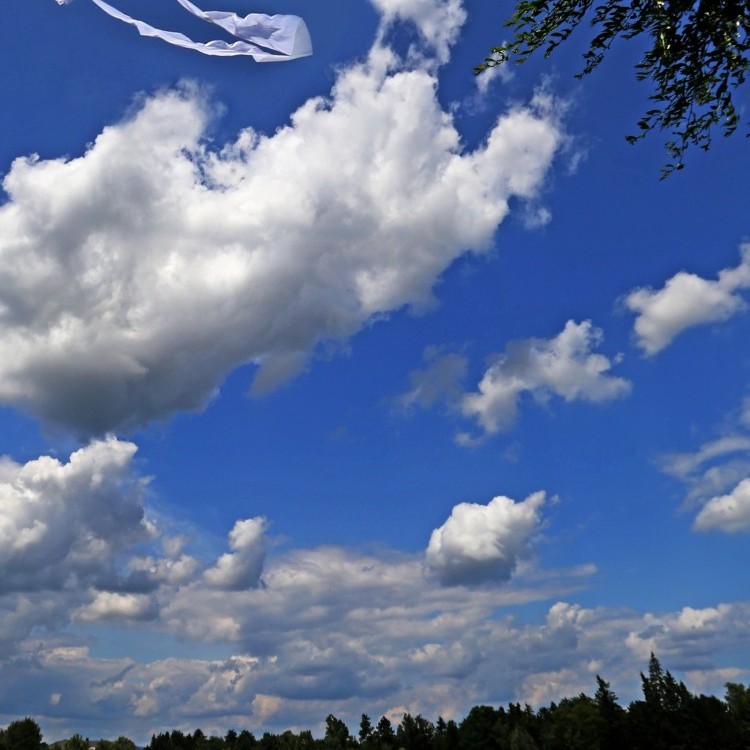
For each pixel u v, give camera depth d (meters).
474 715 129.00
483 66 10.64
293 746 161.38
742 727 100.00
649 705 109.81
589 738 104.94
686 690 112.69
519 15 10.17
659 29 9.55
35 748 121.25
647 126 10.35
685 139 10.29
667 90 10.02
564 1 9.88
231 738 174.62
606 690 109.81
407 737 149.00
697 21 9.34
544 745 117.62
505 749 121.62
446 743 134.88
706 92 9.88
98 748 135.88
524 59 10.52
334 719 164.12
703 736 101.50
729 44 9.41
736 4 9.03
